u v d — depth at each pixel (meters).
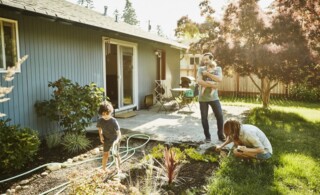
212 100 5.46
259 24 8.91
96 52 8.27
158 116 9.02
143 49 11.10
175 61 15.41
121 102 9.67
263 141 4.18
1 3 4.46
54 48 6.62
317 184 3.65
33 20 6.00
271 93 15.10
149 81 11.83
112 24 8.84
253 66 9.02
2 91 2.90
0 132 4.19
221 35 10.34
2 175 4.17
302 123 7.68
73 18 6.12
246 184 3.64
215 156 4.77
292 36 8.61
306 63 8.40
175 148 4.98
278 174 3.89
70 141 5.39
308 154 4.81
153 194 3.27
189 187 3.65
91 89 6.11
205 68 5.52
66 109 5.51
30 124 6.00
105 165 4.22
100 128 4.20
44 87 6.34
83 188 2.69
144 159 4.50
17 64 2.98
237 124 4.12
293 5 8.93
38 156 5.04
